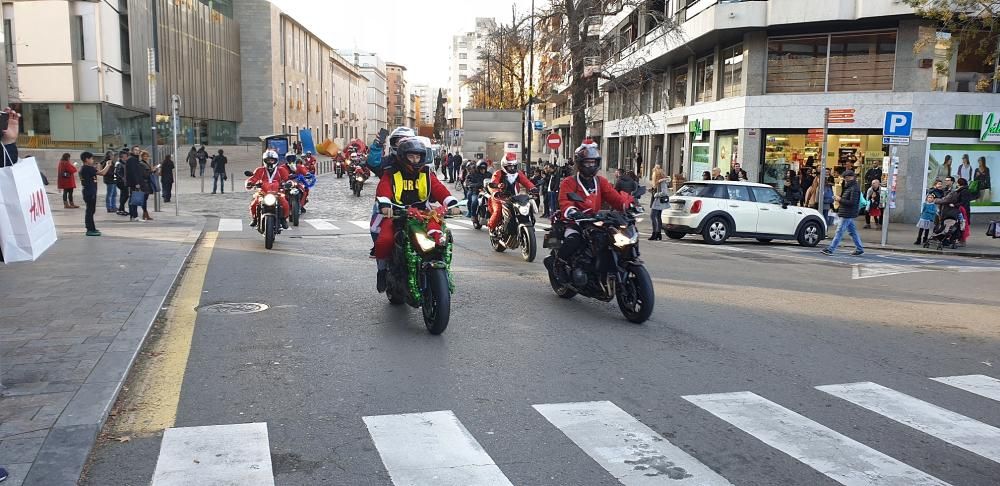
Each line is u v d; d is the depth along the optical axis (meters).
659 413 5.11
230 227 17.48
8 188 4.52
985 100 23.23
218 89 58.69
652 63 34.41
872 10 22.45
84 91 34.69
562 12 28.08
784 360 6.59
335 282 10.01
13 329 6.73
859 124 23.72
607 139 50.19
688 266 12.73
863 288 10.91
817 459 4.36
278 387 5.52
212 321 7.61
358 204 26.61
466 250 13.89
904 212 23.58
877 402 5.47
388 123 182.75
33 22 34.09
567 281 8.80
